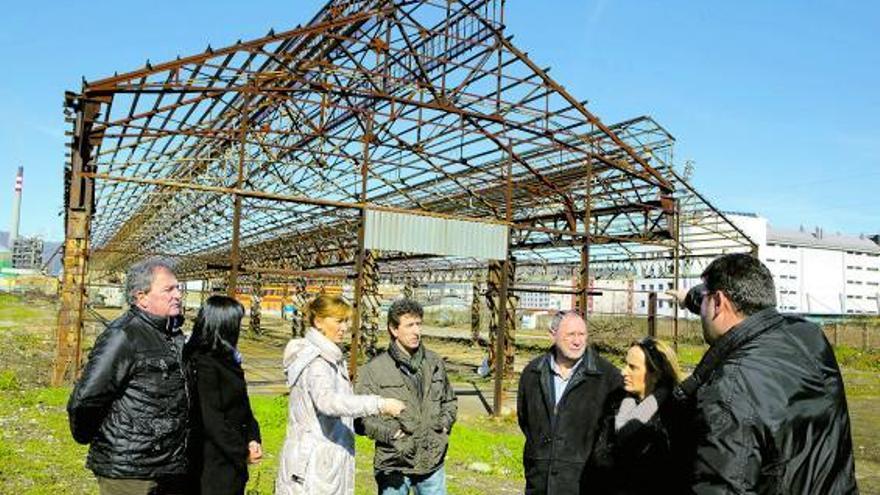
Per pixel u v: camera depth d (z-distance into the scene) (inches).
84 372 161.0
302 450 183.3
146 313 169.9
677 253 788.0
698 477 106.5
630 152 725.3
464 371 1019.9
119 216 1274.6
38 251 4616.1
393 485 223.3
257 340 1525.6
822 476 104.0
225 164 748.6
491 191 858.8
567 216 875.4
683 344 1605.6
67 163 695.1
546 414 207.8
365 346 1125.7
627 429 175.0
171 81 540.4
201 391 187.0
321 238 1230.3
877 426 685.9
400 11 609.9
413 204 951.6
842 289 3366.1
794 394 104.3
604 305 2518.5
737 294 115.9
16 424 439.2
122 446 163.0
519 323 2502.5
